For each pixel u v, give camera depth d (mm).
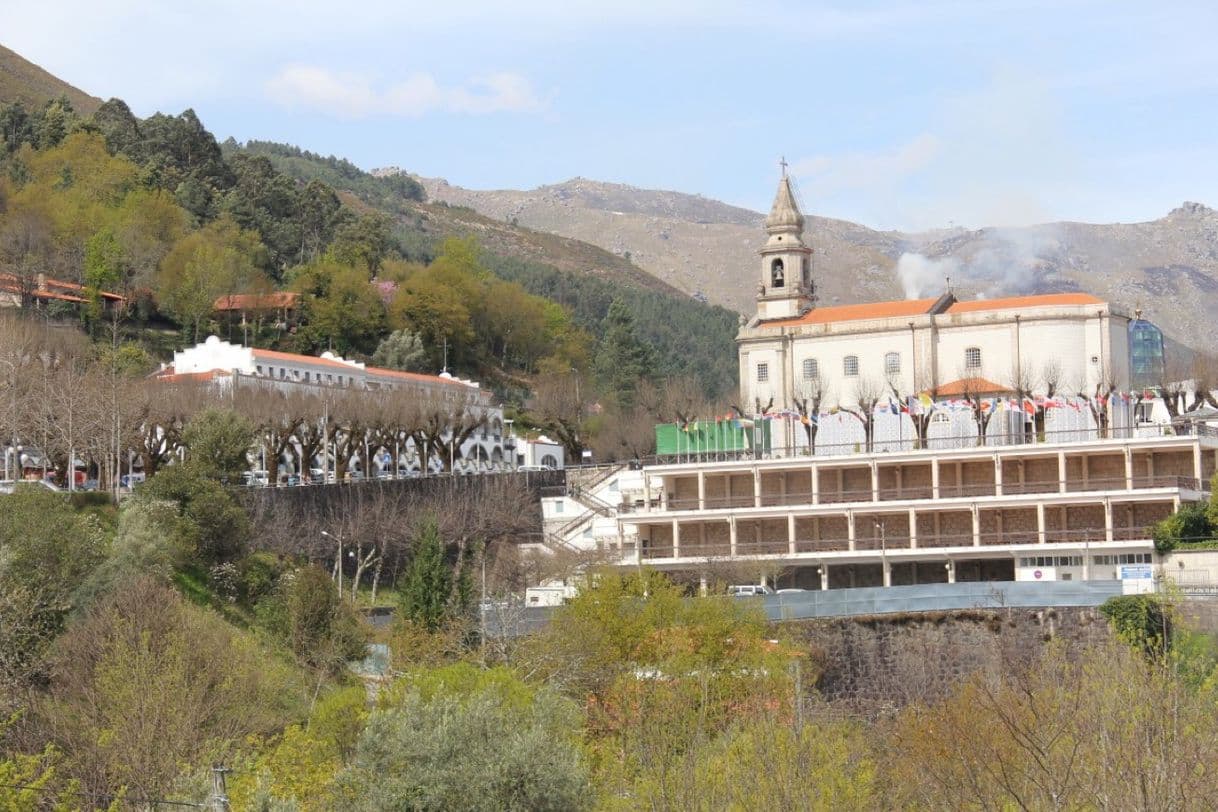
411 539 153125
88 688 94938
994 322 176875
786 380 183625
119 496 142125
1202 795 57906
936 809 71188
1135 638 80750
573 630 108812
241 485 162000
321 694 109500
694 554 159375
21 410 164125
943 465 155875
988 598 114625
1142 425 157500
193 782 78000
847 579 156500
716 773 71562
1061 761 64062
